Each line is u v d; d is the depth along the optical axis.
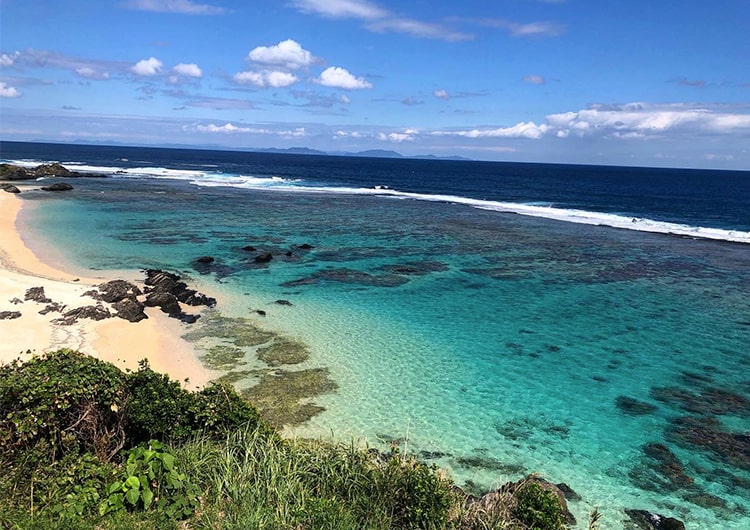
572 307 25.80
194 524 7.14
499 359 19.09
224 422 9.64
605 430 14.60
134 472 7.38
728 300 27.64
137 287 23.95
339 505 7.62
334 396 15.51
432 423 14.41
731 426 15.06
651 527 10.89
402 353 19.11
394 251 37.41
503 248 39.94
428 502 7.85
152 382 9.41
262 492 7.79
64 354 9.09
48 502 6.93
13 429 7.55
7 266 26.14
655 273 33.31
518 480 11.63
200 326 20.69
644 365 19.09
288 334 20.31
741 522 11.16
